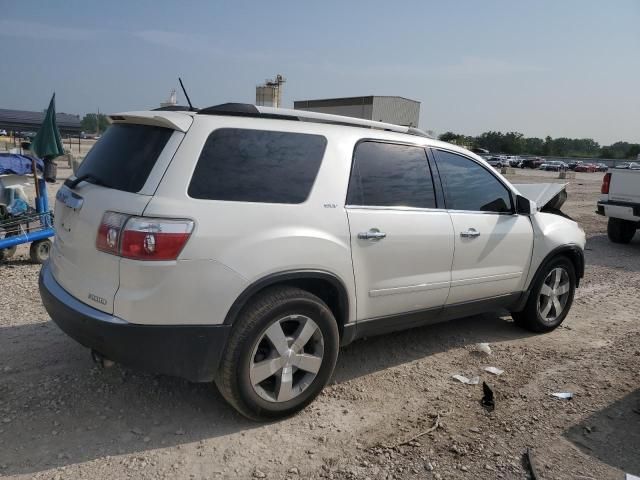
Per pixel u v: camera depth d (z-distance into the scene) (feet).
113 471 9.49
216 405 11.87
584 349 16.30
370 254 12.19
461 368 14.56
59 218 11.90
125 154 10.78
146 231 9.41
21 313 16.85
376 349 15.58
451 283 14.16
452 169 14.53
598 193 85.56
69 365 13.34
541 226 16.65
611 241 37.63
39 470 9.41
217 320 9.98
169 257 9.50
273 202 10.77
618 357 15.67
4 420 10.84
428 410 12.17
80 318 10.09
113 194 10.16
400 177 13.20
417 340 16.46
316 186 11.43
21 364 13.29
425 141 14.05
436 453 10.48
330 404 12.23
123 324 9.60
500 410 12.27
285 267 10.67
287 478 9.56
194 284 9.70
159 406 11.71
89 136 248.11
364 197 12.34
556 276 17.49
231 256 10.01
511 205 16.03
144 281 9.49
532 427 11.58
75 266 10.79
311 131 11.78
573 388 13.53
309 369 11.43
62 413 11.23
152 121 10.59
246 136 10.87
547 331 17.76
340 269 11.60
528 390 13.34
